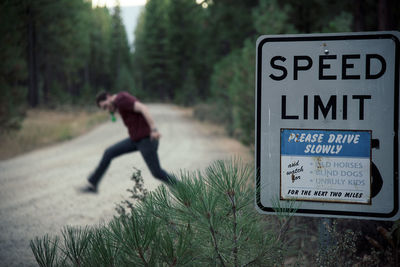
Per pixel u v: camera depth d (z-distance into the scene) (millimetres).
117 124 26922
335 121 1919
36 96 34719
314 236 3070
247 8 26734
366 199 1863
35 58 34781
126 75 78188
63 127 19922
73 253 1764
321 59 1945
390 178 1844
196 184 1775
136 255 1610
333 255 2102
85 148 14172
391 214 1839
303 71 1971
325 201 1914
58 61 42938
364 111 1884
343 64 1914
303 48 1969
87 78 75312
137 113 5219
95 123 27141
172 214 1771
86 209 5688
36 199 6418
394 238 2602
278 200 1923
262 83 2023
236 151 11922
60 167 9938
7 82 13742
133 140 5242
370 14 11656
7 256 3951
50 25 31781
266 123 2014
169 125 25609
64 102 37281
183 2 66375
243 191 1840
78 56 46594
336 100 1922
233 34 28719
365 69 1885
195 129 22172
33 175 8828
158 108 56312
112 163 9953
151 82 88562
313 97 1955
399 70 1843
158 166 5270
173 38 69312
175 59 71812
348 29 5984
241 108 9672
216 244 1690
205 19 33469
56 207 5867
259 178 2016
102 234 1802
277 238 1877
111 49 94062
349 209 1887
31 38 31047
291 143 1979
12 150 13219
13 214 5520
